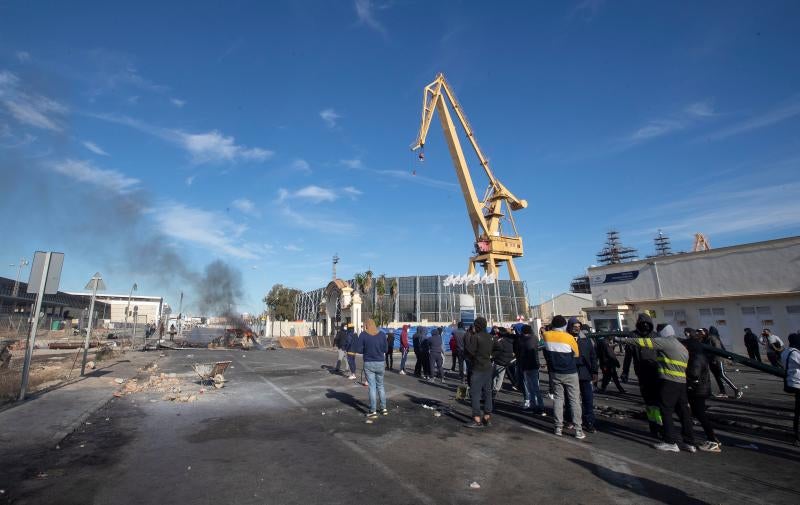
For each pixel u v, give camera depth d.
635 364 7.11
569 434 7.19
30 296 48.00
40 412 7.97
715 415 8.48
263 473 5.15
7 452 5.71
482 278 46.34
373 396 8.40
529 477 5.09
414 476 5.10
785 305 22.08
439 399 10.63
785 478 5.05
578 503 4.33
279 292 90.00
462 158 54.97
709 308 24.94
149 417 8.20
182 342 34.38
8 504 4.18
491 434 7.16
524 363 9.13
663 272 27.64
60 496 4.41
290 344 36.72
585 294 76.31
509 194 61.81
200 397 10.43
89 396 9.88
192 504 4.25
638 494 4.57
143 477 4.98
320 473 5.17
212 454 5.88
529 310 68.94
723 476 5.12
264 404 9.62
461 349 13.20
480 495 4.53
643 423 8.06
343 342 16.45
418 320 62.06
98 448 6.13
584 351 7.49
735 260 24.36
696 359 6.30
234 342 34.84
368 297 61.69
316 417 8.34
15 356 20.67
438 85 53.84
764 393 11.38
